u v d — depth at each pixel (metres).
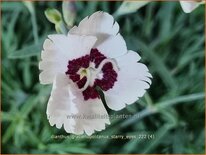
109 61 0.08
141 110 0.13
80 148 0.12
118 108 0.08
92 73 0.08
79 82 0.08
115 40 0.08
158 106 0.12
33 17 0.11
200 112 0.13
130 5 0.09
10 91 0.13
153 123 0.13
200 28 0.13
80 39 0.08
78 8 0.13
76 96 0.08
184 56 0.13
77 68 0.08
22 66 0.13
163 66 0.12
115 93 0.08
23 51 0.10
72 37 0.08
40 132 0.12
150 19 0.13
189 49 0.13
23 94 0.13
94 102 0.08
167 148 0.12
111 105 0.08
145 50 0.12
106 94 0.08
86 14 0.13
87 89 0.08
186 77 0.13
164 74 0.12
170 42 0.13
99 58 0.08
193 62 0.13
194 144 0.12
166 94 0.12
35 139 0.12
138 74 0.08
